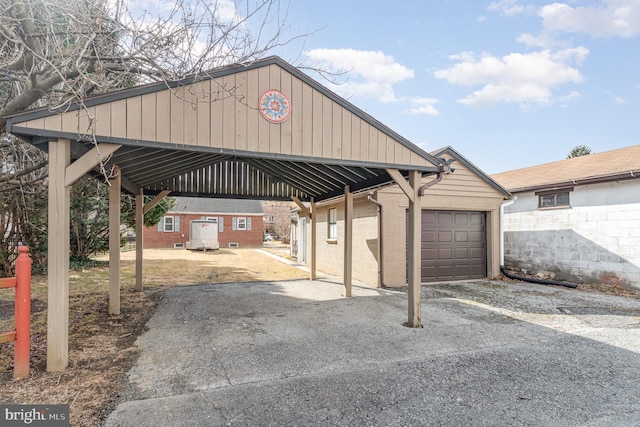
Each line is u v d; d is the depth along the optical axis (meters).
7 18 3.35
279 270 12.41
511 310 6.32
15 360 3.27
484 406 2.90
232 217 26.30
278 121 4.43
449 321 5.57
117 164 5.24
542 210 10.01
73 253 11.78
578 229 9.08
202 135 4.00
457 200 9.64
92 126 3.41
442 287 8.71
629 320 5.67
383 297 7.53
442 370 3.64
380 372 3.57
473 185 9.82
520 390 3.19
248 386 3.22
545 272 9.84
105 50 4.07
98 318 5.59
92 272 10.57
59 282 3.45
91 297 7.14
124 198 12.14
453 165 9.62
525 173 12.28
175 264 13.77
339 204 11.00
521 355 4.09
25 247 3.35
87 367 3.60
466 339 4.67
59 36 4.04
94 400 2.90
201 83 4.00
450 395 3.09
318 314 6.01
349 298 7.41
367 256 9.39
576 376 3.51
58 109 3.37
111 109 3.59
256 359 3.91
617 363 3.85
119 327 5.13
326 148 4.71
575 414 2.79
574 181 8.89
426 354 4.11
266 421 2.63
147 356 3.96
